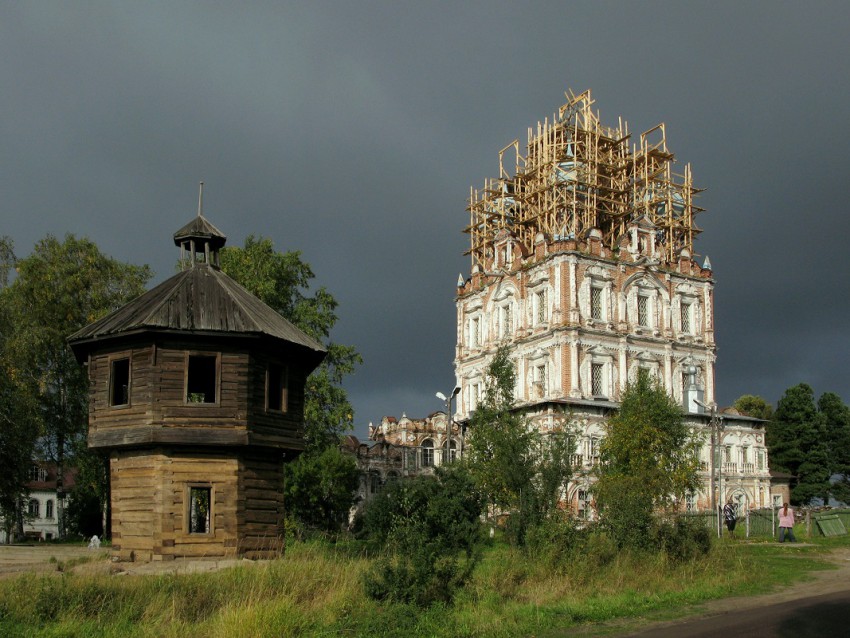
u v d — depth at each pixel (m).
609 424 61.03
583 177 83.56
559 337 76.69
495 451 39.47
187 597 22.69
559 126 85.12
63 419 64.50
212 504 33.00
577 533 30.48
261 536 34.19
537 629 20.78
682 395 82.06
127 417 33.25
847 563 34.56
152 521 32.31
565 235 78.62
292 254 64.81
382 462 103.38
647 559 28.97
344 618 21.53
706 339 85.06
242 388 33.75
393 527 25.53
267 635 19.73
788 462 102.25
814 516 53.59
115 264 69.25
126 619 21.11
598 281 79.38
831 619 20.12
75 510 72.62
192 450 33.09
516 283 82.88
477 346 88.25
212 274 37.75
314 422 61.56
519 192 88.44
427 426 109.19
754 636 18.33
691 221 90.25
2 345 58.78
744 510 82.38
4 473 52.88
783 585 27.92
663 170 88.88
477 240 93.88
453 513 25.83
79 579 23.28
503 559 29.12
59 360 65.06
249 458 34.22
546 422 72.94
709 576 28.44
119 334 33.31
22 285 64.75
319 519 66.38
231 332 33.50
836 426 104.12
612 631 20.36
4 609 21.47
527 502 33.09
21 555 35.50
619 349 78.81
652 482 43.94
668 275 83.56
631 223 82.94
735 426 84.06
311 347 36.78
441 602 22.62
